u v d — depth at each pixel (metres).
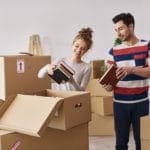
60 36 4.76
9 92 1.97
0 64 1.96
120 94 2.46
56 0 4.71
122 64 2.45
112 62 2.52
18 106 1.88
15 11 4.84
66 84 2.23
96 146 3.68
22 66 2.04
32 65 2.11
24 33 4.86
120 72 2.25
